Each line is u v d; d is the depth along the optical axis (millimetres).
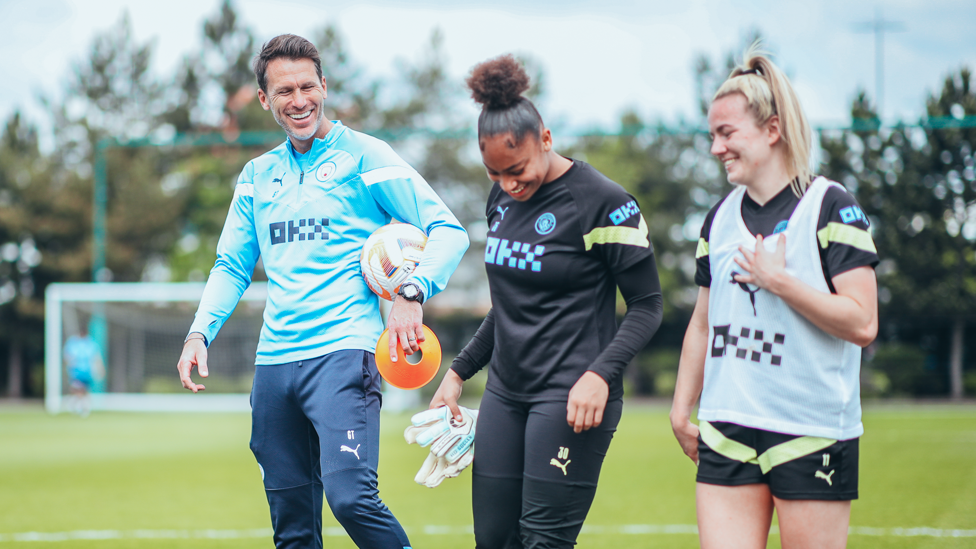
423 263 8523
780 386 6617
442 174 77375
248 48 103375
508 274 7797
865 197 50969
